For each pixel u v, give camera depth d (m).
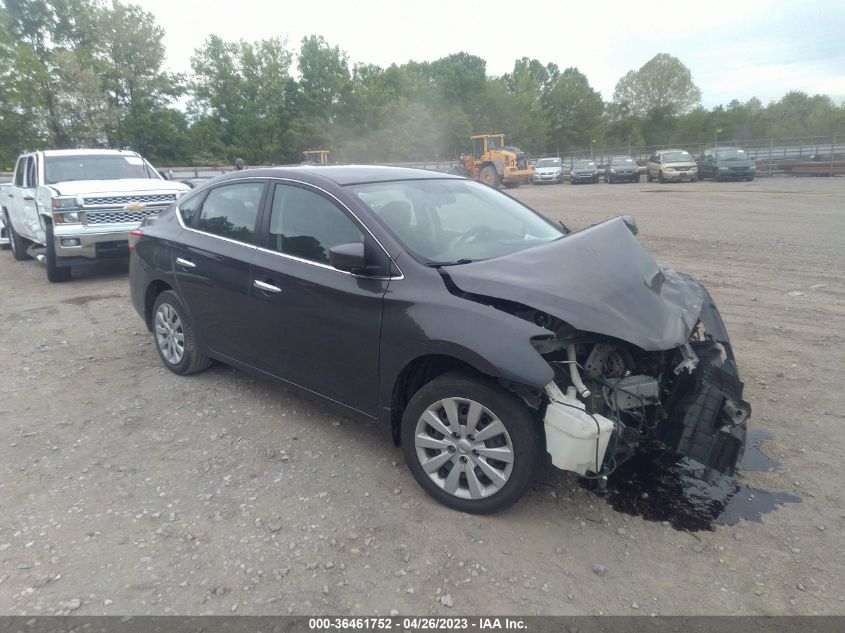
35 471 3.79
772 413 4.42
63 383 5.18
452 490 3.34
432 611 2.67
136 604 2.71
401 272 3.50
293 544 3.10
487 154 35.09
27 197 9.88
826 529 3.17
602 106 80.50
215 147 51.12
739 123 71.62
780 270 8.93
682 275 4.37
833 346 5.70
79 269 10.44
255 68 54.03
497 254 3.86
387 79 65.38
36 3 42.91
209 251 4.59
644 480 3.63
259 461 3.88
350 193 3.90
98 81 35.94
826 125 71.31
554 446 2.98
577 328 3.02
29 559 3.00
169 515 3.34
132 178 10.28
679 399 3.43
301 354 4.00
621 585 2.81
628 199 21.86
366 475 3.71
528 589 2.79
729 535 3.13
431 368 3.54
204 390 4.98
